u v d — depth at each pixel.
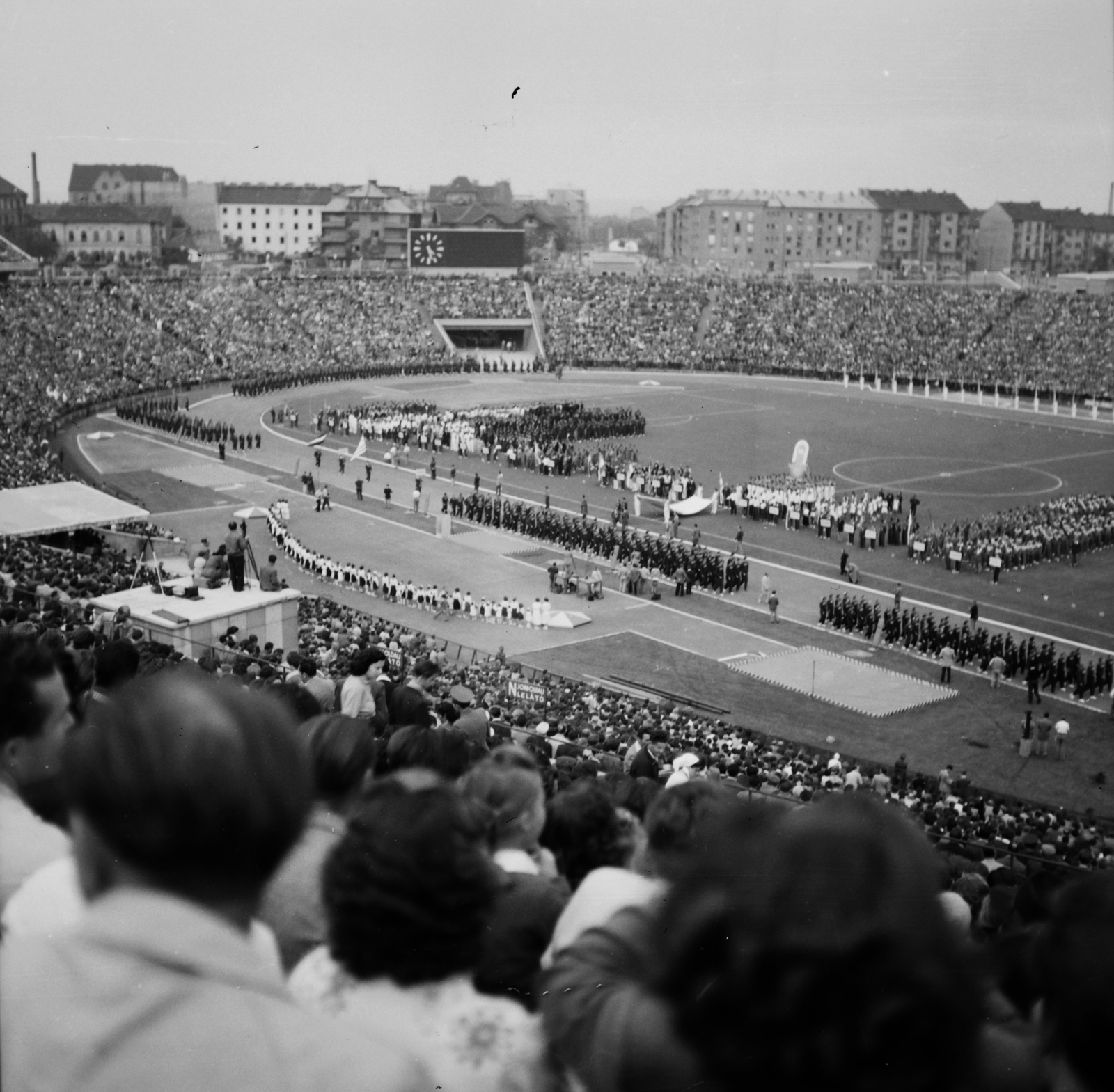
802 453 106.19
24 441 114.38
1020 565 87.50
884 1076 4.04
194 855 4.08
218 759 4.13
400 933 5.95
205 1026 3.81
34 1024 3.77
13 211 186.38
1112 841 36.56
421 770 9.39
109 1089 3.66
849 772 42.56
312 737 8.77
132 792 4.03
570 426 137.12
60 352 161.62
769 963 4.11
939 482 117.38
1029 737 55.16
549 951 6.49
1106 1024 4.17
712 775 28.47
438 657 52.22
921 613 76.50
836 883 4.18
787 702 60.97
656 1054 4.27
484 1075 5.66
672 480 108.69
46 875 5.68
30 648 7.54
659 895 4.90
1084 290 197.75
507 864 9.12
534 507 105.62
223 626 48.38
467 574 84.62
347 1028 3.98
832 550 92.31
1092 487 115.12
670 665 66.56
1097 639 71.81
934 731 57.88
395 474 119.94
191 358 178.12
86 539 76.19
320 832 7.50
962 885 15.25
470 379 196.12
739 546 91.19
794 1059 4.07
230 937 4.11
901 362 194.88
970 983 4.17
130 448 130.12
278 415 150.00
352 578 80.81
